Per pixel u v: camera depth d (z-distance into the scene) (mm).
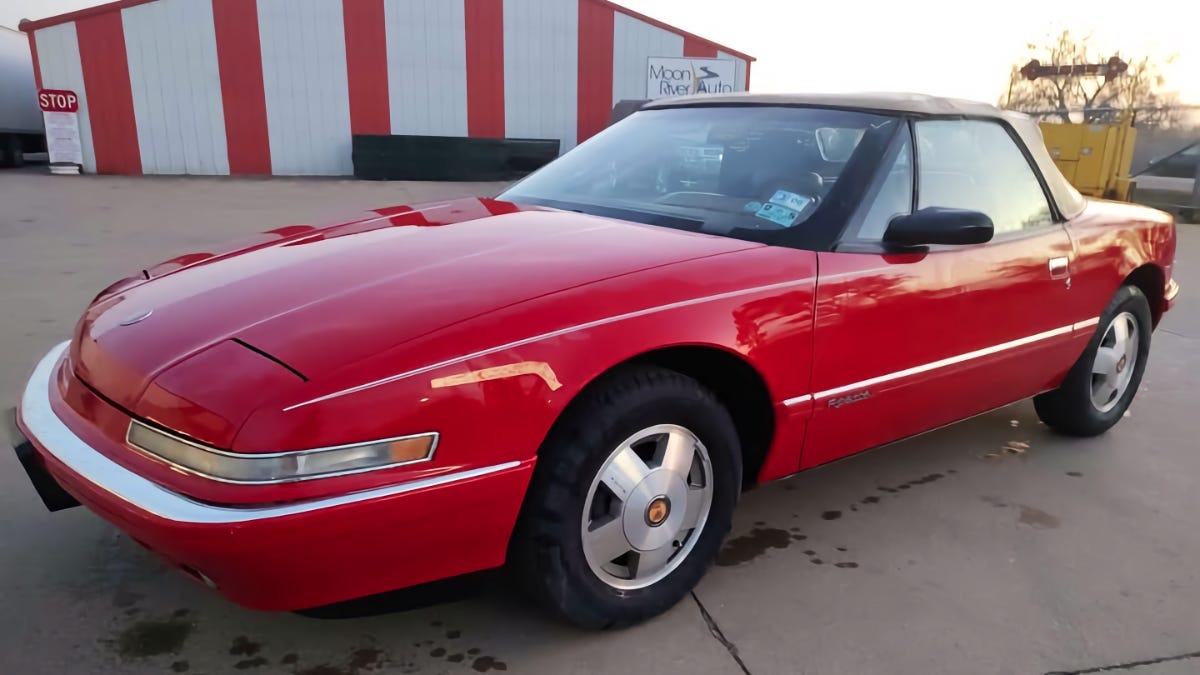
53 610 2254
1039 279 3062
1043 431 3916
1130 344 3799
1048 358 3268
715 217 2613
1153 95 23516
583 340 1925
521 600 2381
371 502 1673
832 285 2387
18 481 2994
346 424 1658
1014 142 3234
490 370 1804
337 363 1708
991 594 2504
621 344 1968
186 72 18734
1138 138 18266
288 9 19203
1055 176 3352
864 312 2469
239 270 2250
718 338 2131
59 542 2600
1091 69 20812
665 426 2133
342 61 19906
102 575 2428
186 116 18969
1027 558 2723
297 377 1676
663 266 2176
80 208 11562
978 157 3066
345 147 20516
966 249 2783
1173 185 18078
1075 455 3625
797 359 2334
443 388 1751
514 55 21203
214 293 2092
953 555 2727
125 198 13250
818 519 2955
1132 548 2814
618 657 2137
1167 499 3203
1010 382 3145
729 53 22812
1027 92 26250
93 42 17828
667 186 2879
